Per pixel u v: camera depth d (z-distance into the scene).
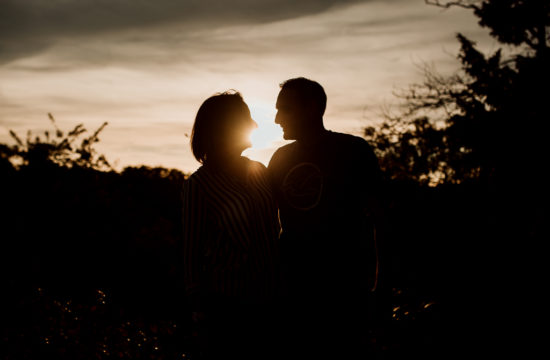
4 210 8.30
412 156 15.92
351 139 2.82
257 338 2.36
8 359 4.38
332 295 2.71
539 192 14.43
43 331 4.96
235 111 2.45
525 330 5.72
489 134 16.14
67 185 9.15
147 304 7.62
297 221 2.78
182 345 5.97
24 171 8.88
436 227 12.43
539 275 8.27
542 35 17.16
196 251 2.34
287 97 2.84
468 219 12.80
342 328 2.71
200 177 2.38
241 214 2.34
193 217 2.34
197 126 2.45
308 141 2.85
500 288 7.68
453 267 9.41
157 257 9.48
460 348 5.21
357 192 2.77
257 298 2.36
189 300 2.32
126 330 5.72
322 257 2.72
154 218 12.20
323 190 2.75
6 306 5.31
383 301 2.73
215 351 2.35
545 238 10.70
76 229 8.76
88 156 9.70
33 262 7.29
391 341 4.94
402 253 10.04
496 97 16.73
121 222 9.90
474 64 17.22
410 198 13.71
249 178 2.49
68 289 6.98
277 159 2.92
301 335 2.70
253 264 2.36
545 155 15.55
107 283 8.05
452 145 16.25
